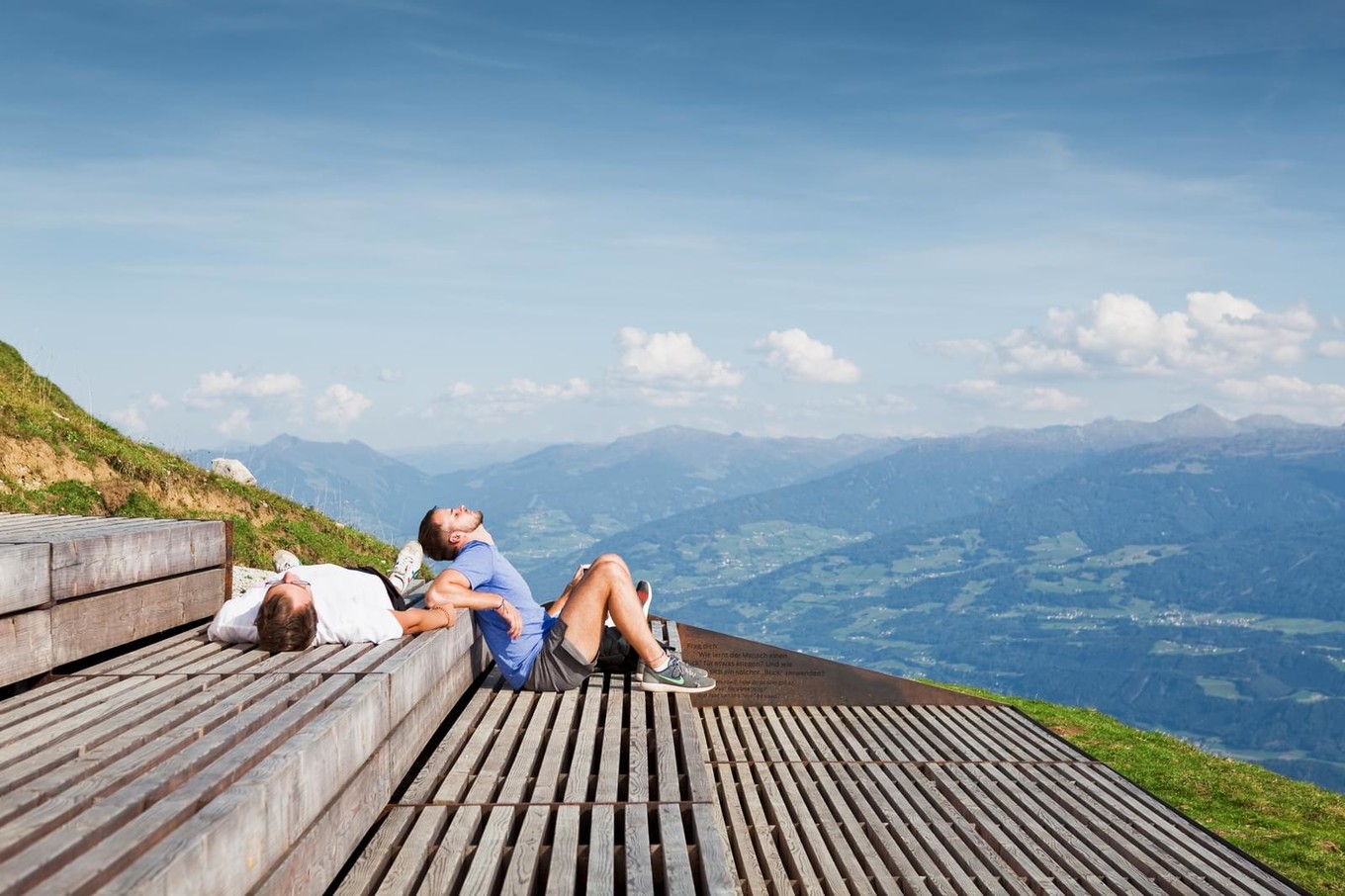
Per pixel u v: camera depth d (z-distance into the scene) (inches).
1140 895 255.1
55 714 152.5
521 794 185.9
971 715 462.9
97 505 688.4
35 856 94.1
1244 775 517.3
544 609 296.2
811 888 237.5
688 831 177.3
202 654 208.1
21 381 824.3
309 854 135.5
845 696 467.8
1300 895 265.3
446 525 273.1
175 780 119.9
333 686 171.2
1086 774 377.4
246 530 773.9
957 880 251.1
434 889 144.7
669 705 258.4
